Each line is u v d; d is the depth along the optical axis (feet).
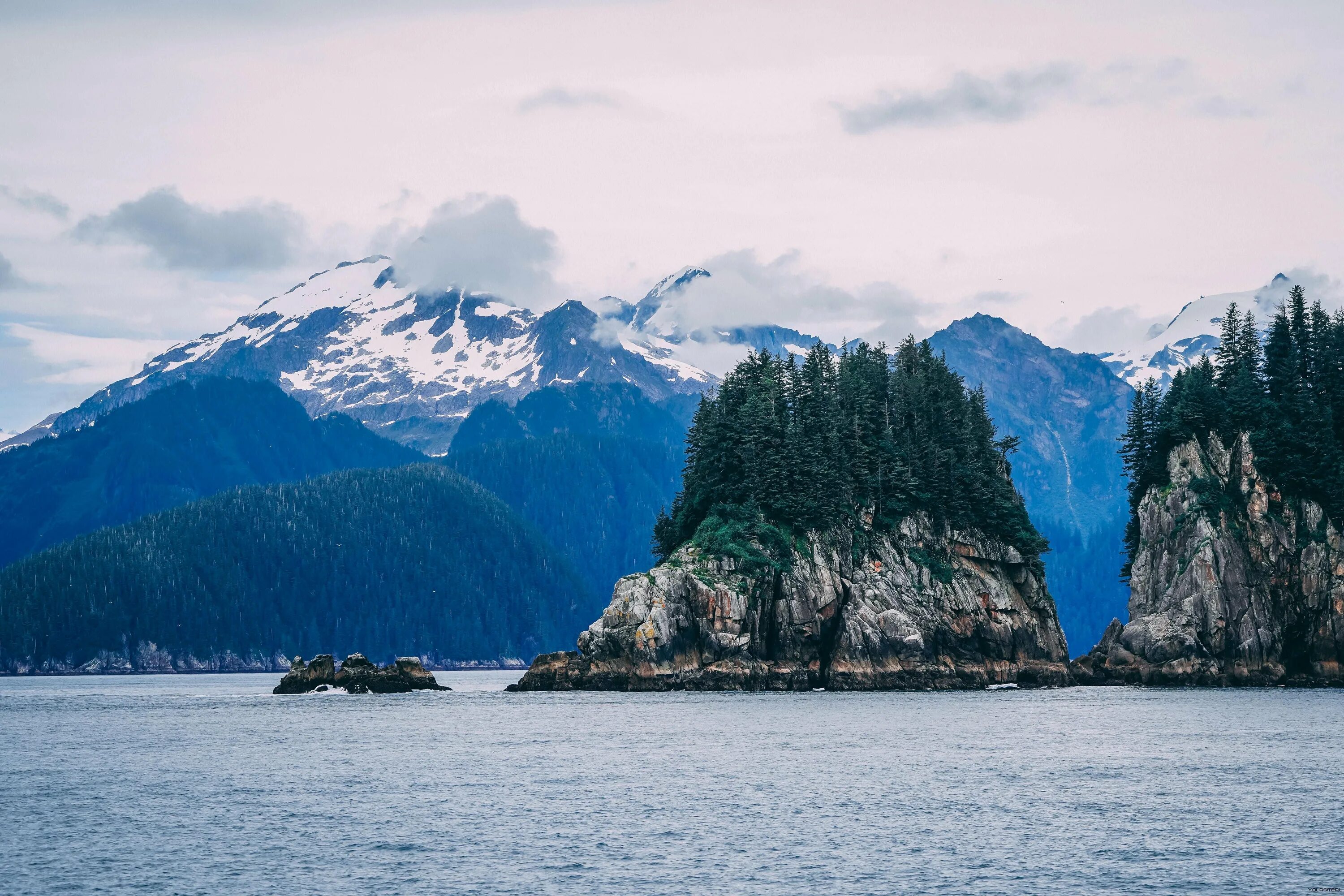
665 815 335.47
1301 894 259.19
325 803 357.00
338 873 277.85
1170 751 455.22
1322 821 322.96
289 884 269.85
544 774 406.82
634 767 422.00
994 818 329.52
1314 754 443.73
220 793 378.32
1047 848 296.30
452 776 404.36
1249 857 286.66
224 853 296.10
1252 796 359.66
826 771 410.31
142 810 350.43
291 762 446.19
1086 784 382.63
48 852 298.76
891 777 396.78
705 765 424.87
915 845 299.58
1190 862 282.56
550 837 309.63
